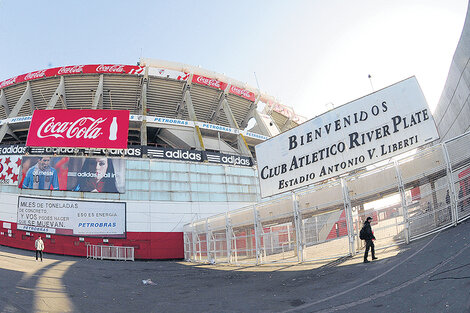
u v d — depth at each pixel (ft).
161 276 47.57
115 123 92.73
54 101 110.11
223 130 116.88
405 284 21.89
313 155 53.26
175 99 129.08
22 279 35.32
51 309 23.04
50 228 83.56
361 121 50.06
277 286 31.07
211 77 136.05
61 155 89.86
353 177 44.55
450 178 37.22
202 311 23.30
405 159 41.45
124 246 84.38
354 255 42.04
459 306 15.57
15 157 89.20
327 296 23.65
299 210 49.19
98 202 85.81
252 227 64.54
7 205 85.61
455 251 25.93
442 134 78.95
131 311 24.02
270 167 58.08
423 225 39.40
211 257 69.00
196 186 94.89
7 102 128.26
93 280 41.24
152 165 92.43
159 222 88.28
